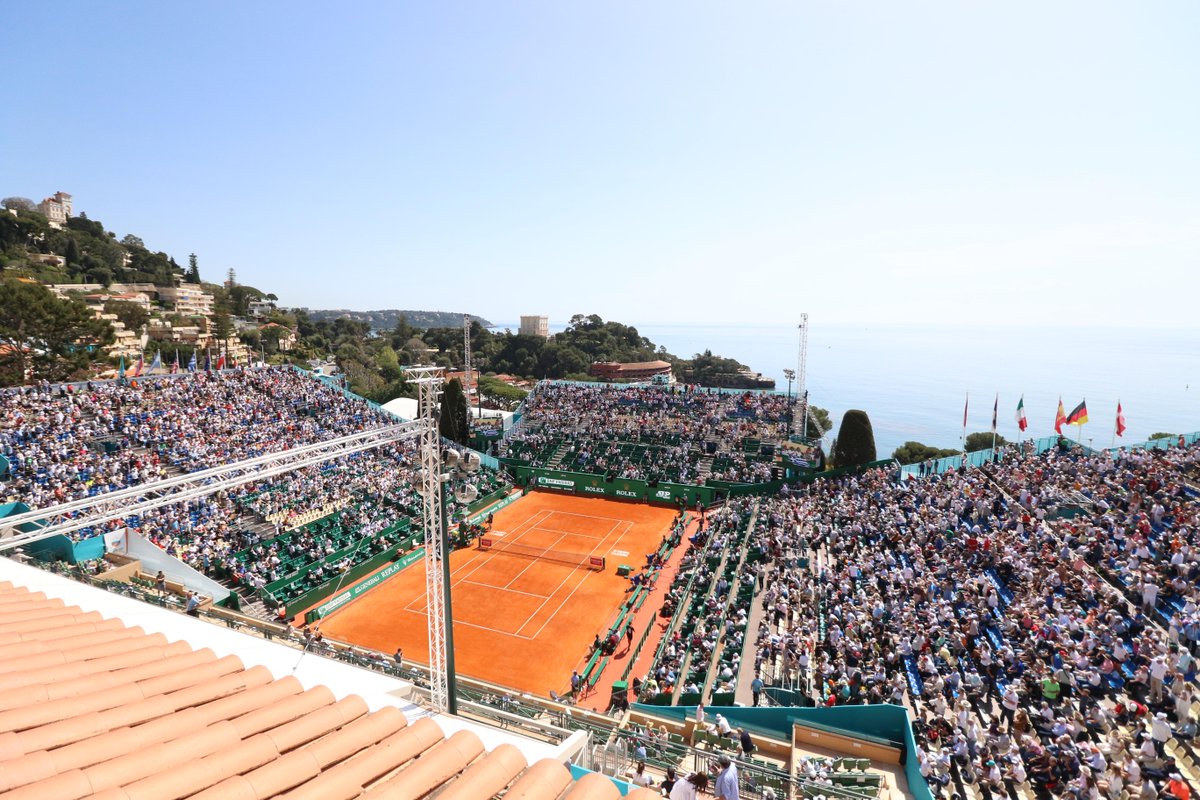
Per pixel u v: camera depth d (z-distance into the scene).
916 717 21.67
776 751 20.14
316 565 39.50
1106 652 21.70
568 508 59.56
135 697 9.88
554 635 35.44
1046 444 53.28
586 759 11.16
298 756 8.49
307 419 61.19
